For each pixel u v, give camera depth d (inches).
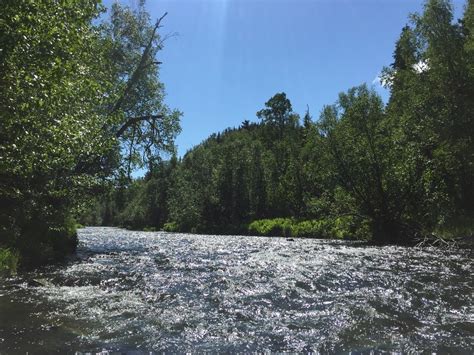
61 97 451.5
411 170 1283.2
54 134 479.2
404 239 1295.5
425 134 1202.6
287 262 711.7
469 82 1133.1
